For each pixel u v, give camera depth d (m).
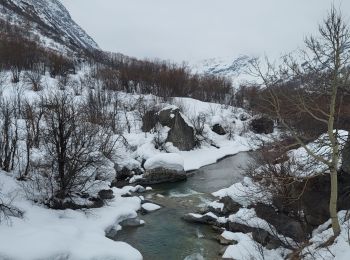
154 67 84.69
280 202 19.83
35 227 17.78
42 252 15.77
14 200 19.95
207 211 24.39
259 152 27.14
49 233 17.19
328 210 18.17
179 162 33.41
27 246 15.79
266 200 20.91
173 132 43.88
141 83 68.62
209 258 18.19
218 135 55.00
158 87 68.06
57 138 22.38
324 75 14.10
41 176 22.78
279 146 17.30
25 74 60.25
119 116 47.28
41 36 132.12
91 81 67.25
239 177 34.50
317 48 13.59
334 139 14.04
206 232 21.36
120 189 28.52
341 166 18.02
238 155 47.06
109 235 20.47
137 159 36.75
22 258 15.17
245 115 63.50
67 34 198.12
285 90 15.03
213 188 30.75
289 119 16.48
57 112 21.84
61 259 16.22
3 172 22.48
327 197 18.48
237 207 23.16
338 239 13.81
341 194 18.17
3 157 24.47
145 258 18.17
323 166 17.86
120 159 33.44
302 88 14.75
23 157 25.16
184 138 44.28
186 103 62.78
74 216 20.84
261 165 23.45
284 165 19.55
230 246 18.56
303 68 14.46
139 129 46.25
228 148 49.16
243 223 20.58
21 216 18.61
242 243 18.62
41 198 21.34
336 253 13.03
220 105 68.12
